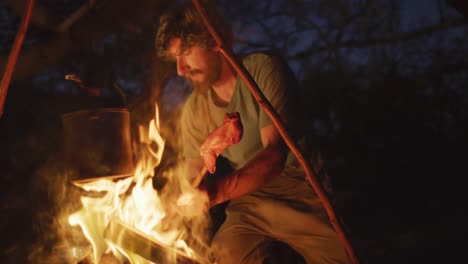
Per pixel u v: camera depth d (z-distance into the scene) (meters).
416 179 7.47
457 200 7.06
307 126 2.31
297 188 2.31
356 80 6.15
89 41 3.68
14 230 4.39
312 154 2.32
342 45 5.33
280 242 2.34
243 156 2.40
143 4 3.53
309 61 5.55
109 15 3.56
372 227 6.14
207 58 2.23
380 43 5.43
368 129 6.75
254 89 1.74
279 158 2.11
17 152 4.66
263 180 2.08
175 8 2.24
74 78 2.36
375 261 4.86
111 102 3.83
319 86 5.73
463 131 7.15
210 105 2.41
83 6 3.58
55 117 4.54
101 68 3.77
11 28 4.13
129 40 3.81
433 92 6.70
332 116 6.38
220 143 1.84
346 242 1.81
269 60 2.28
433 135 7.23
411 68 6.22
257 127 2.32
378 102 6.39
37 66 3.74
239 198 2.39
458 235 5.49
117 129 1.98
